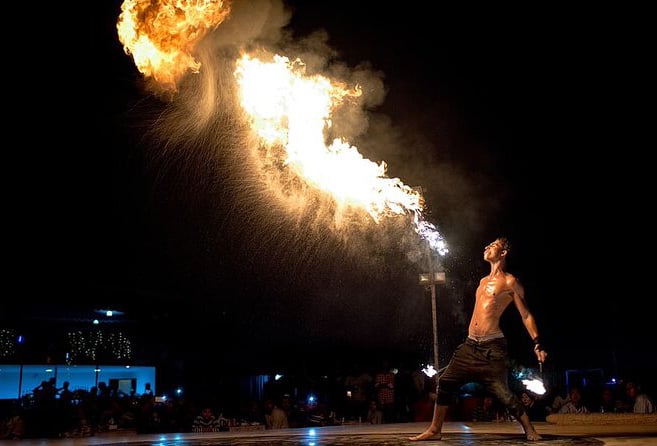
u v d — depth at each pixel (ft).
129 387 55.36
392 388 39.86
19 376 50.55
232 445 15.55
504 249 15.51
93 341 52.85
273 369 56.03
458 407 34.63
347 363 55.72
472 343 15.25
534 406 39.34
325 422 38.50
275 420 36.06
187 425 35.96
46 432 34.32
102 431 33.68
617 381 50.16
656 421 21.11
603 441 14.56
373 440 16.39
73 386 52.90
